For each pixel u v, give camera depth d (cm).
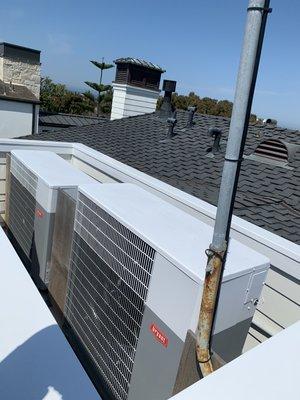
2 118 1153
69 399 119
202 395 103
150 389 197
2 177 462
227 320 186
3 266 185
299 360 121
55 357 133
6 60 1212
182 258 178
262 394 105
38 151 446
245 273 183
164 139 620
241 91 124
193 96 2642
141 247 202
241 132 128
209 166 470
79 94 2542
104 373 241
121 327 220
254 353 123
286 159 449
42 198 328
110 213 228
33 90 1293
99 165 460
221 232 138
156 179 387
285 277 255
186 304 171
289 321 257
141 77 985
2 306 154
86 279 262
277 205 353
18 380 123
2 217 476
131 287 209
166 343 184
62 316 310
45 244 330
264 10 116
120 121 823
